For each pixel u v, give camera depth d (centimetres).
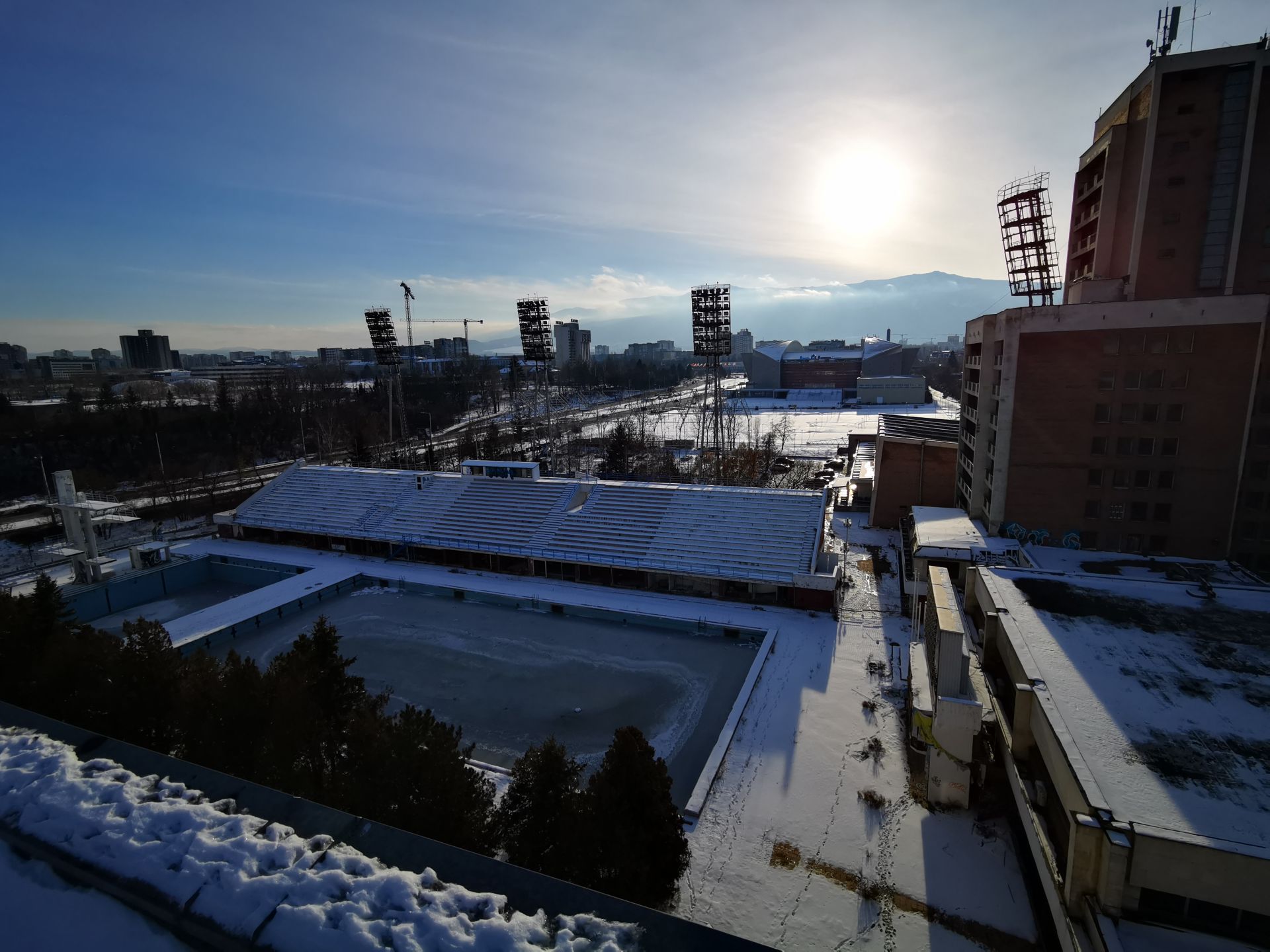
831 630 4944
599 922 1006
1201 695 2409
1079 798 1969
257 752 2841
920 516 6116
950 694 2994
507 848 2475
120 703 3142
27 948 1048
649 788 2309
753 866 2750
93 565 6062
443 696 4253
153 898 1105
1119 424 5200
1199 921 1792
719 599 5612
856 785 3209
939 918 2475
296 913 1030
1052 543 5484
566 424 15175
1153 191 5419
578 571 6191
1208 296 4888
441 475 7881
